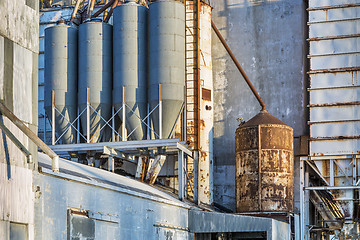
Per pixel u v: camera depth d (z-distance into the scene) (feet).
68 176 100.48
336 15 160.25
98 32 161.27
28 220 89.20
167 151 159.84
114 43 160.66
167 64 156.87
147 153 155.43
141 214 123.65
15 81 88.84
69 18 181.78
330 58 159.74
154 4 158.81
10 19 88.22
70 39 163.22
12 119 83.76
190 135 165.99
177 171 168.25
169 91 156.46
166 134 158.61
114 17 161.58
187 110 167.02
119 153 155.12
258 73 178.60
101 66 160.45
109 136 162.91
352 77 157.79
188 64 168.45
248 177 161.38
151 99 157.58
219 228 141.18
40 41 184.75
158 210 130.41
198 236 147.84
